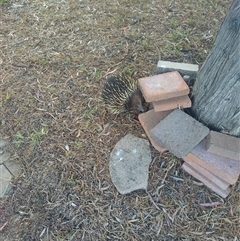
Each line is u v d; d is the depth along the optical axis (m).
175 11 1.92
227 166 1.16
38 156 1.34
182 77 1.35
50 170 1.29
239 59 0.95
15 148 1.38
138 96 1.31
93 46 1.74
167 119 1.21
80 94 1.52
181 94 1.23
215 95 1.10
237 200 1.20
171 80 1.26
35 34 1.82
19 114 1.47
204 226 1.16
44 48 1.74
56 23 1.87
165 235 1.15
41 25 1.87
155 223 1.17
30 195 1.25
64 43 1.76
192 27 1.82
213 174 1.18
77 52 1.71
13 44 1.77
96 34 1.80
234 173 1.15
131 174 1.23
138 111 1.39
